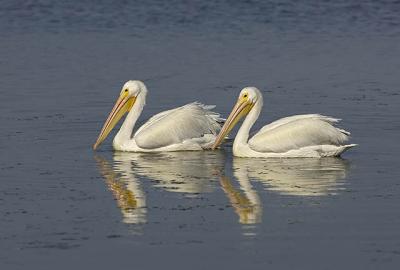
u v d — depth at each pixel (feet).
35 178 53.31
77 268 39.68
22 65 91.56
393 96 76.07
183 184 52.19
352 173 54.24
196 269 39.47
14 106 73.46
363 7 126.41
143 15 122.52
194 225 44.70
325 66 90.22
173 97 77.25
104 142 63.57
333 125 62.95
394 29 113.70
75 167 56.08
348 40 106.01
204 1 129.80
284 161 57.93
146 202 48.55
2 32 112.47
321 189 50.78
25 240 42.86
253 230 43.91
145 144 60.85
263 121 68.64
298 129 58.70
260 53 97.66
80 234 43.60
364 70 88.12
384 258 40.40
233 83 82.53
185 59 94.43
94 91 79.51
